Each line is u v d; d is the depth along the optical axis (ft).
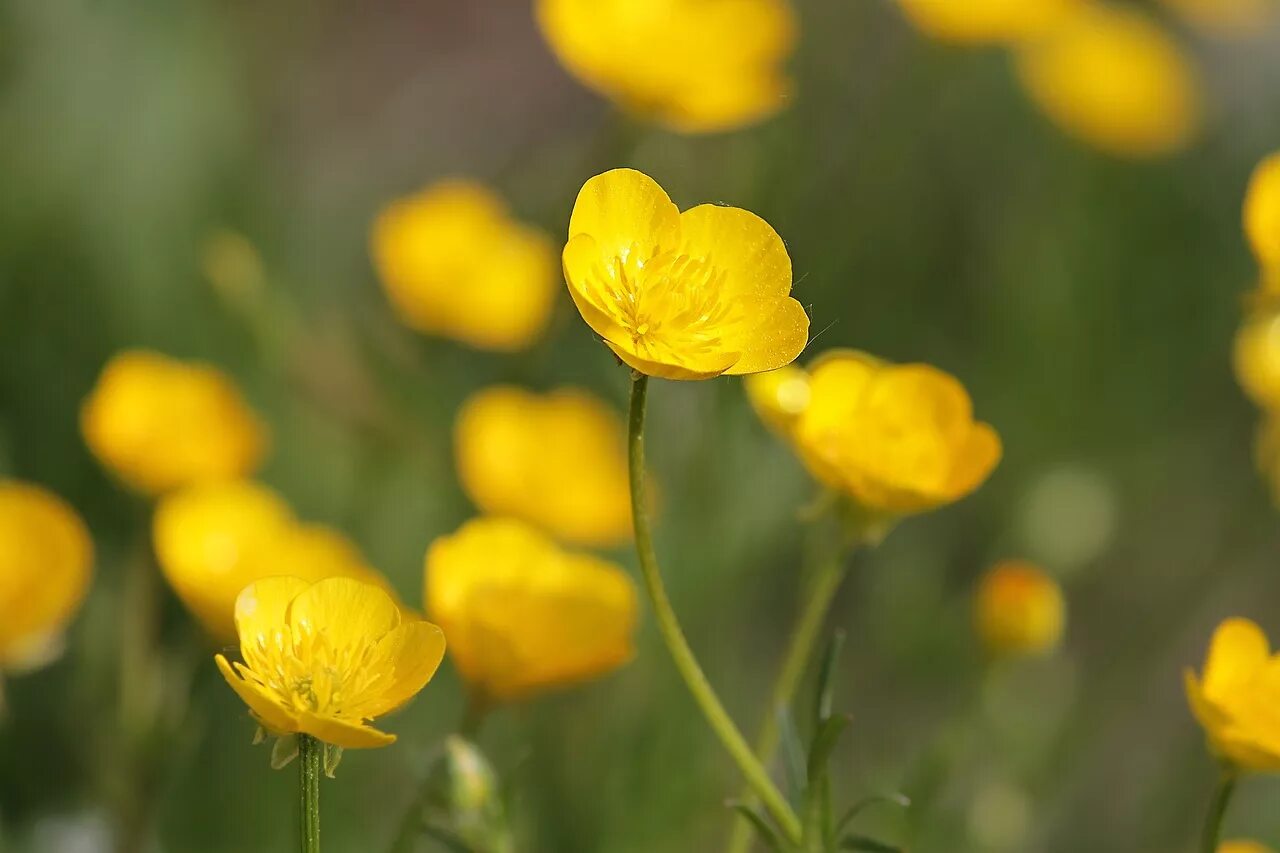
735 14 2.07
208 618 1.82
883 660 2.27
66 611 1.78
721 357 1.56
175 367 1.93
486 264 2.09
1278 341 2.03
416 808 1.70
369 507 2.13
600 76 2.03
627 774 2.02
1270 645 2.67
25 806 2.02
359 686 1.57
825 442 1.70
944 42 2.34
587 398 2.13
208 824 2.05
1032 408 2.66
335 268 2.72
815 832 1.64
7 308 2.24
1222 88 3.52
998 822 2.09
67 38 2.44
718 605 2.09
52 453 2.18
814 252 2.37
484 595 1.73
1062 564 2.28
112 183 2.37
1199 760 2.22
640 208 1.59
